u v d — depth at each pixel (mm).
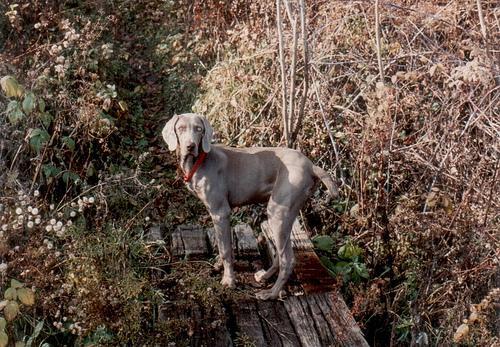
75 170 5848
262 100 6344
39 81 5543
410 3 5820
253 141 6133
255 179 4098
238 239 4906
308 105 5891
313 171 4070
